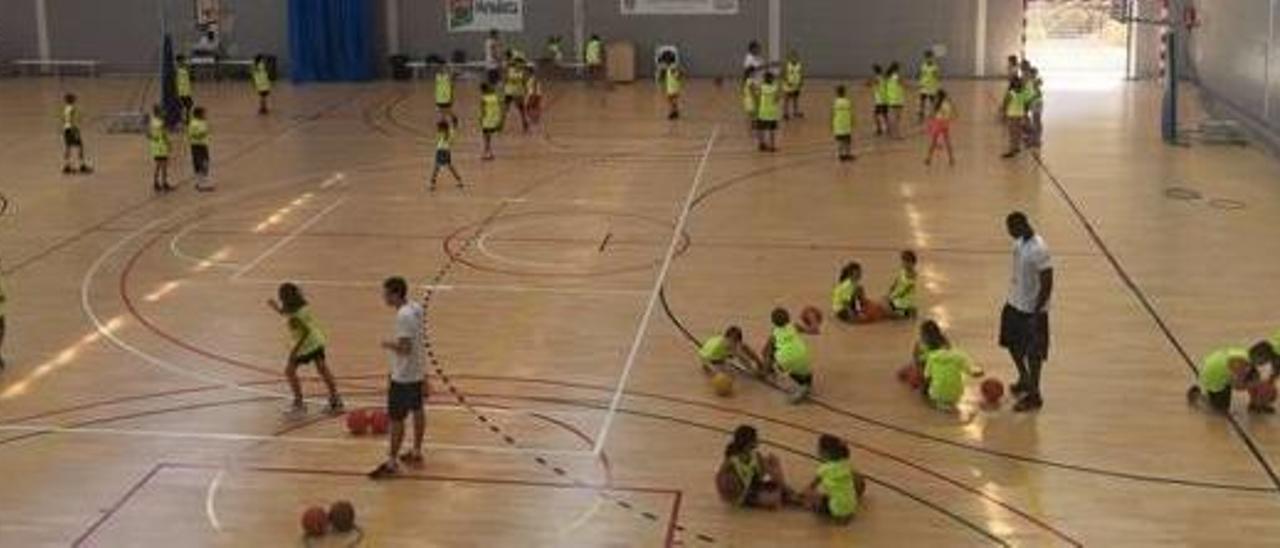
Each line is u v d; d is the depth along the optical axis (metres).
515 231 20.34
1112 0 39.38
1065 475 11.77
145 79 38.22
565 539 10.70
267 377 14.28
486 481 11.73
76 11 38.94
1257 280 17.44
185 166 25.53
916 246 19.28
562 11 37.81
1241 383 12.97
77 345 15.35
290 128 29.94
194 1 38.34
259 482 11.74
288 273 18.19
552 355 14.91
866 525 10.91
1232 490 11.46
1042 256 12.93
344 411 13.32
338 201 22.48
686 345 15.22
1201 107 31.47
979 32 36.75
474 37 38.16
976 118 30.25
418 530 10.86
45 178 24.52
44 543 10.70
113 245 19.72
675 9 37.50
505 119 30.59
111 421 13.13
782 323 13.82
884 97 28.33
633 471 11.93
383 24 38.31
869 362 14.61
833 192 22.81
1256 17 26.14
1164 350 14.88
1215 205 21.58
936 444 12.45
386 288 11.67
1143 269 18.02
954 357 13.20
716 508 11.22
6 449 12.48
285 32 38.38
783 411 13.27
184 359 14.86
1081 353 14.81
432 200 22.47
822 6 37.12
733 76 37.72
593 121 30.47
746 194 22.72
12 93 35.62
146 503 11.37
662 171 24.67
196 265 18.62
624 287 17.42
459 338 15.49
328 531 10.81
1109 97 33.38
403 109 32.59
